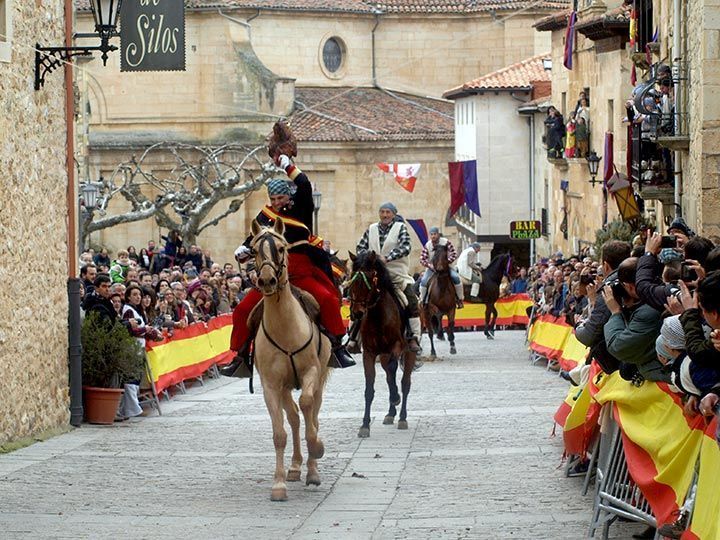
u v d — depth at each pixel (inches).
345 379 1553.9
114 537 670.5
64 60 1071.0
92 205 2311.8
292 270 832.3
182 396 1392.7
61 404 1096.8
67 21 1111.6
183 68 1150.3
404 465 890.1
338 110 3850.9
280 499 768.3
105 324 1160.8
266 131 3678.6
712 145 1272.1
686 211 1413.6
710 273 518.6
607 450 703.7
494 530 673.0
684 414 588.7
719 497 530.6
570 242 2778.1
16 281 995.9
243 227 3646.7
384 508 742.5
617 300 662.5
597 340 709.3
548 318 1672.0
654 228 1699.1
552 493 771.4
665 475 600.7
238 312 834.8
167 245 2452.0
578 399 784.9
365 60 4045.3
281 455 779.4
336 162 3713.1
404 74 4099.4
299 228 834.8
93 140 3659.0
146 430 1099.3
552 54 3014.3
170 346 1369.3
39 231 1049.5
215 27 3693.4
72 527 695.1
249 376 840.9
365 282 1028.5
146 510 742.5
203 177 3009.4
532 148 3494.1
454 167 3307.1
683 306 572.7
